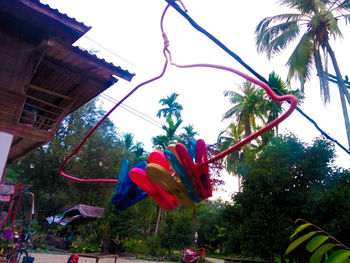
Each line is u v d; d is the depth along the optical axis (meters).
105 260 14.94
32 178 21.67
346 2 12.49
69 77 7.16
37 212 21.41
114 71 6.98
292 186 7.73
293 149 8.35
